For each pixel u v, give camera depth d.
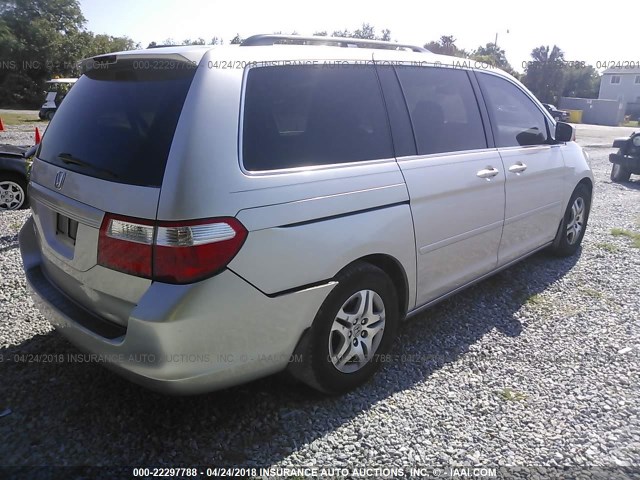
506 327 3.88
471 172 3.59
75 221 2.61
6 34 37.47
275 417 2.80
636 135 11.00
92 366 3.21
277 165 2.54
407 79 3.36
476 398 3.01
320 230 2.63
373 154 3.01
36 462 2.43
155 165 2.31
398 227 3.04
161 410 2.83
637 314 4.14
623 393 3.08
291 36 3.06
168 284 2.23
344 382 2.96
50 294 2.87
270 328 2.52
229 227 2.30
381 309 3.08
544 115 4.74
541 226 4.65
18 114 28.22
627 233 6.42
